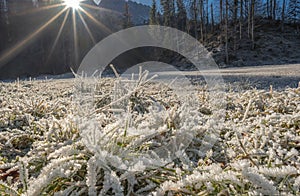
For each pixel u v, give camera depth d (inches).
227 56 810.2
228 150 58.0
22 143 73.0
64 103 127.7
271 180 39.0
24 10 1427.2
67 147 49.9
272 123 74.4
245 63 799.7
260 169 40.8
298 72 403.2
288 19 1219.9
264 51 863.1
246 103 107.5
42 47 1220.5
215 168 41.6
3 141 72.3
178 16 1190.3
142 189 42.3
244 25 1121.4
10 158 65.0
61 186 44.0
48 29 1264.8
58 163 44.7
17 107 105.3
